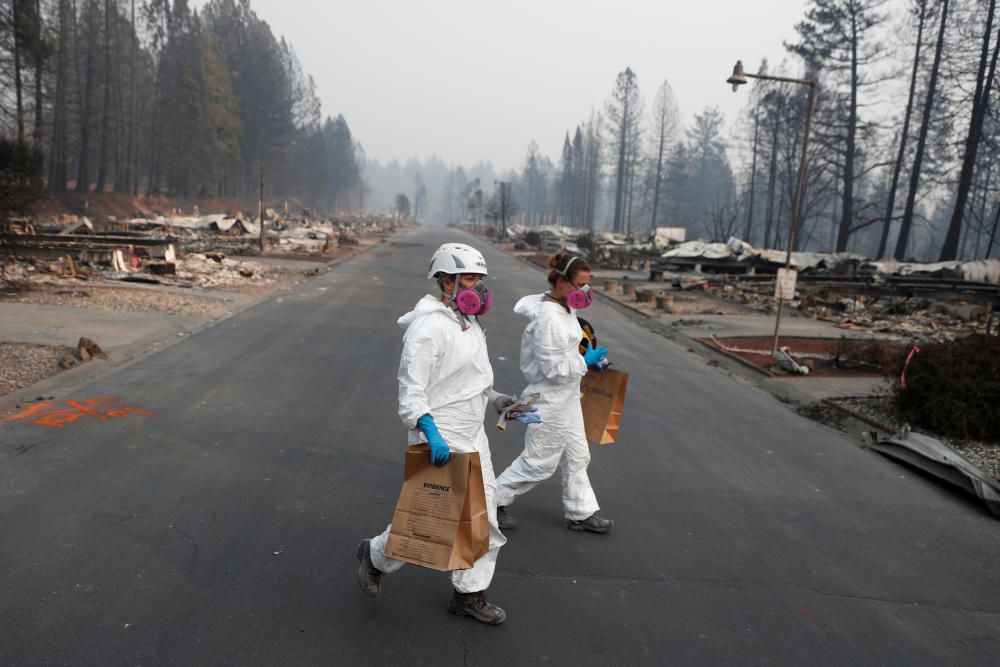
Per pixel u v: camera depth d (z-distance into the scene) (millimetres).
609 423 4371
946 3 40469
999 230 62094
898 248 43125
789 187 52469
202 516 4297
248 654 2932
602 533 4426
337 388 7883
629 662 3070
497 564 3916
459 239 75688
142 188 78875
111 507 4340
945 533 4812
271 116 95688
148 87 72062
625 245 46938
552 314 3824
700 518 4824
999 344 7547
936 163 46312
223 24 90250
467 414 3141
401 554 2912
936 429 7242
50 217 41938
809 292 21891
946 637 3463
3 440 5410
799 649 3262
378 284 21203
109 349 9031
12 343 8703
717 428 7355
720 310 19125
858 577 4066
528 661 3023
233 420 6406
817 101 45812
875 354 11250
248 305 14484
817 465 6242
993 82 37219
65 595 3293
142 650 2906
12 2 41469
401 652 3023
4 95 46062
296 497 4691
